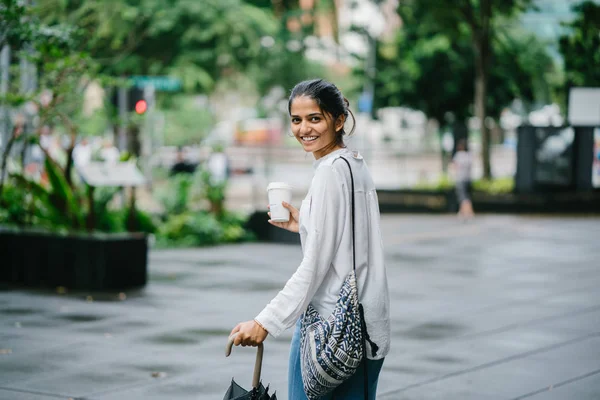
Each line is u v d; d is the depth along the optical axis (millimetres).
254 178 31391
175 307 10484
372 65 32281
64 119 12836
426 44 30422
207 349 8234
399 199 27031
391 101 31812
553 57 32719
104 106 17250
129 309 10289
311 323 3807
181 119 33938
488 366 7734
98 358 7828
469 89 30828
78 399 6543
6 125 13977
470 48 30438
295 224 4141
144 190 27469
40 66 12391
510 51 30516
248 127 53531
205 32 30438
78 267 11680
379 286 3844
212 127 35938
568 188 26625
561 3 33219
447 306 10773
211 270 13820
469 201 23719
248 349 8242
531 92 31781
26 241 11969
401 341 8727
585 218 24531
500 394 6828
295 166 38062
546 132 26344
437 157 41312
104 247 11594
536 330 9328
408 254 16297
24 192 13102
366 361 3811
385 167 40219
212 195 18719
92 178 11914
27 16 12844
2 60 14656
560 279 13203
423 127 42125
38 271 11930
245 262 14883
